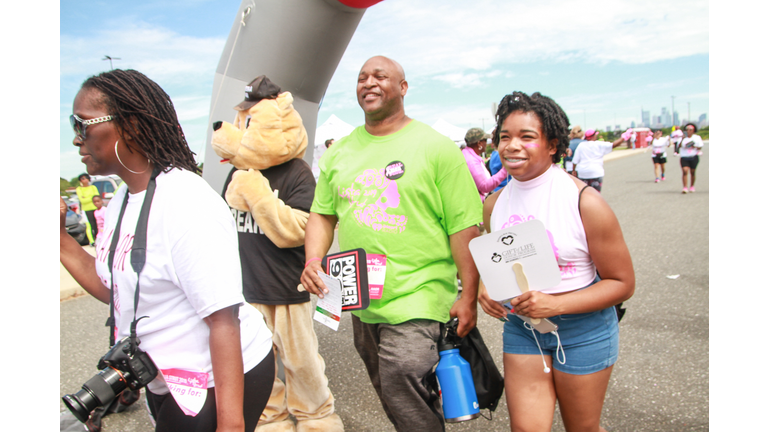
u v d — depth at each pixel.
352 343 3.92
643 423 2.58
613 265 1.66
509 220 1.81
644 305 4.28
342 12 3.02
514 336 1.83
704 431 2.47
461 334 1.99
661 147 14.68
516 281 1.70
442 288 2.09
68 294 5.61
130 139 1.29
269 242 2.44
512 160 1.69
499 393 2.03
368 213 2.06
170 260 1.23
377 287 2.04
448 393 1.92
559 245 1.68
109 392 1.28
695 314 3.99
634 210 9.45
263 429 2.49
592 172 8.65
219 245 1.25
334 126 10.84
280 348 2.48
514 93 1.74
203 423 1.32
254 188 2.36
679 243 6.45
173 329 1.29
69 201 9.13
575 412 1.77
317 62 3.16
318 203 2.33
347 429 2.71
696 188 12.50
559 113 1.69
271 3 2.99
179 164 1.36
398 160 2.03
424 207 2.03
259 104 2.46
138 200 1.32
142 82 1.31
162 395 1.39
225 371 1.26
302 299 2.48
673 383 2.95
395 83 2.09
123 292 1.30
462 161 2.04
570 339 1.72
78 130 1.28
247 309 1.48
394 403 2.00
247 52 3.12
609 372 1.75
